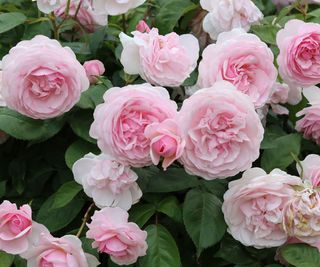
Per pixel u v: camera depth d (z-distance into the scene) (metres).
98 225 0.88
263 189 0.91
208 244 0.92
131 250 0.89
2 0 1.23
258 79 0.96
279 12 1.25
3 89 0.93
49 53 0.92
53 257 0.88
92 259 0.91
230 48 0.94
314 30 0.99
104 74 1.14
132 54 0.96
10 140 1.04
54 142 1.03
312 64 1.00
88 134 0.97
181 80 0.96
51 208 0.95
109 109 0.87
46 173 1.03
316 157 0.96
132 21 1.18
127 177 0.90
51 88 0.93
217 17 1.03
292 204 0.90
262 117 1.04
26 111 0.93
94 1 1.03
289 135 1.01
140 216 0.94
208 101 0.87
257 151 0.90
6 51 1.18
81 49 1.13
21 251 0.89
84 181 0.91
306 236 0.93
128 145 0.87
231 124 0.88
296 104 1.10
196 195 0.95
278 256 0.96
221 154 0.89
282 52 1.00
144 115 0.88
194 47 0.98
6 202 0.90
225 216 0.93
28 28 1.13
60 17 1.17
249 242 0.93
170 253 0.92
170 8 1.14
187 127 0.87
